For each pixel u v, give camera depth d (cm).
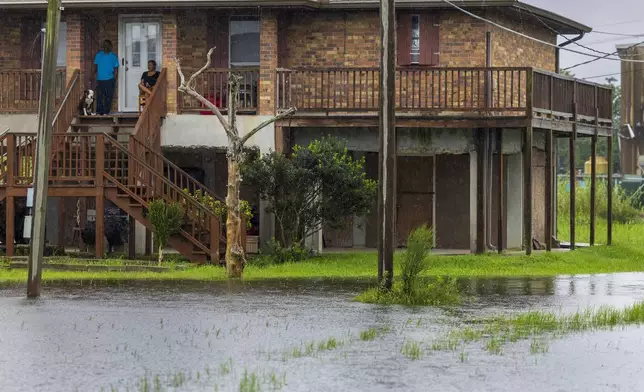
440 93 3027
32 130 3156
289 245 2973
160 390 1102
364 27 3275
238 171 2525
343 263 2867
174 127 3145
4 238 3198
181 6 3155
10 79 3359
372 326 1612
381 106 1981
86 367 1238
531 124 2961
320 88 3272
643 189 6606
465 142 3166
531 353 1362
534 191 3534
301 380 1163
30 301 1942
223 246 2839
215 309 1825
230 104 2503
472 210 3200
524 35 3278
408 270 2019
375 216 3381
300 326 1605
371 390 1112
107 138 2770
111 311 1783
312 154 2906
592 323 1667
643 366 1273
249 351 1359
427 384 1148
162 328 1568
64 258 2844
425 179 3375
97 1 3139
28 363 1262
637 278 2616
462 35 3278
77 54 3206
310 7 3177
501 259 2931
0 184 2769
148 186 2770
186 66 3300
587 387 1142
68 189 2762
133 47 3325
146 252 3072
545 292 2223
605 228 4722
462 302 2005
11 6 3219
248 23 3319
